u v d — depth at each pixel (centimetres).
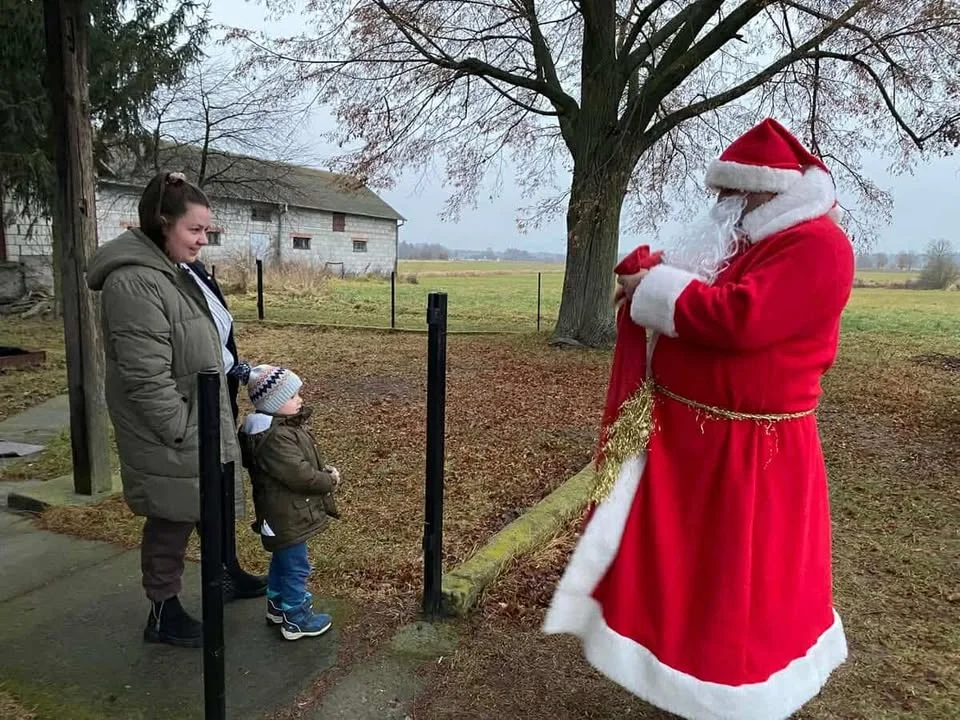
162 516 257
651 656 205
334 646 280
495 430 604
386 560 347
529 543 361
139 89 1446
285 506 271
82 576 333
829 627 223
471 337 1230
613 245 1084
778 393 201
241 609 308
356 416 641
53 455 521
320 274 2428
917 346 1232
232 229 3203
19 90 1189
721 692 197
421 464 505
